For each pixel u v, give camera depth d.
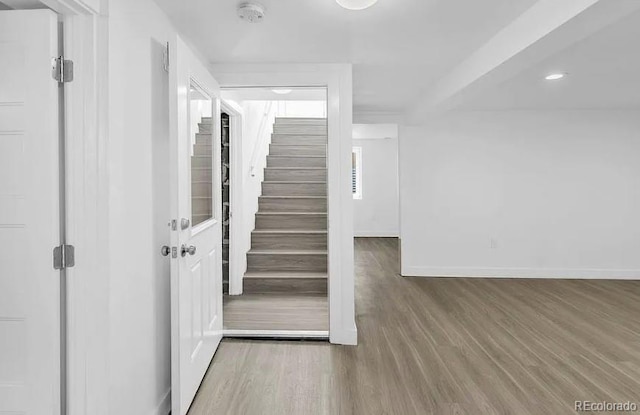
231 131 4.35
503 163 5.24
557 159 5.19
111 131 1.58
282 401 2.28
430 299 4.30
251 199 4.92
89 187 1.55
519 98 4.45
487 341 3.15
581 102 4.68
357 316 3.76
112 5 1.58
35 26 1.47
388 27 2.42
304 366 2.71
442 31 2.48
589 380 2.52
